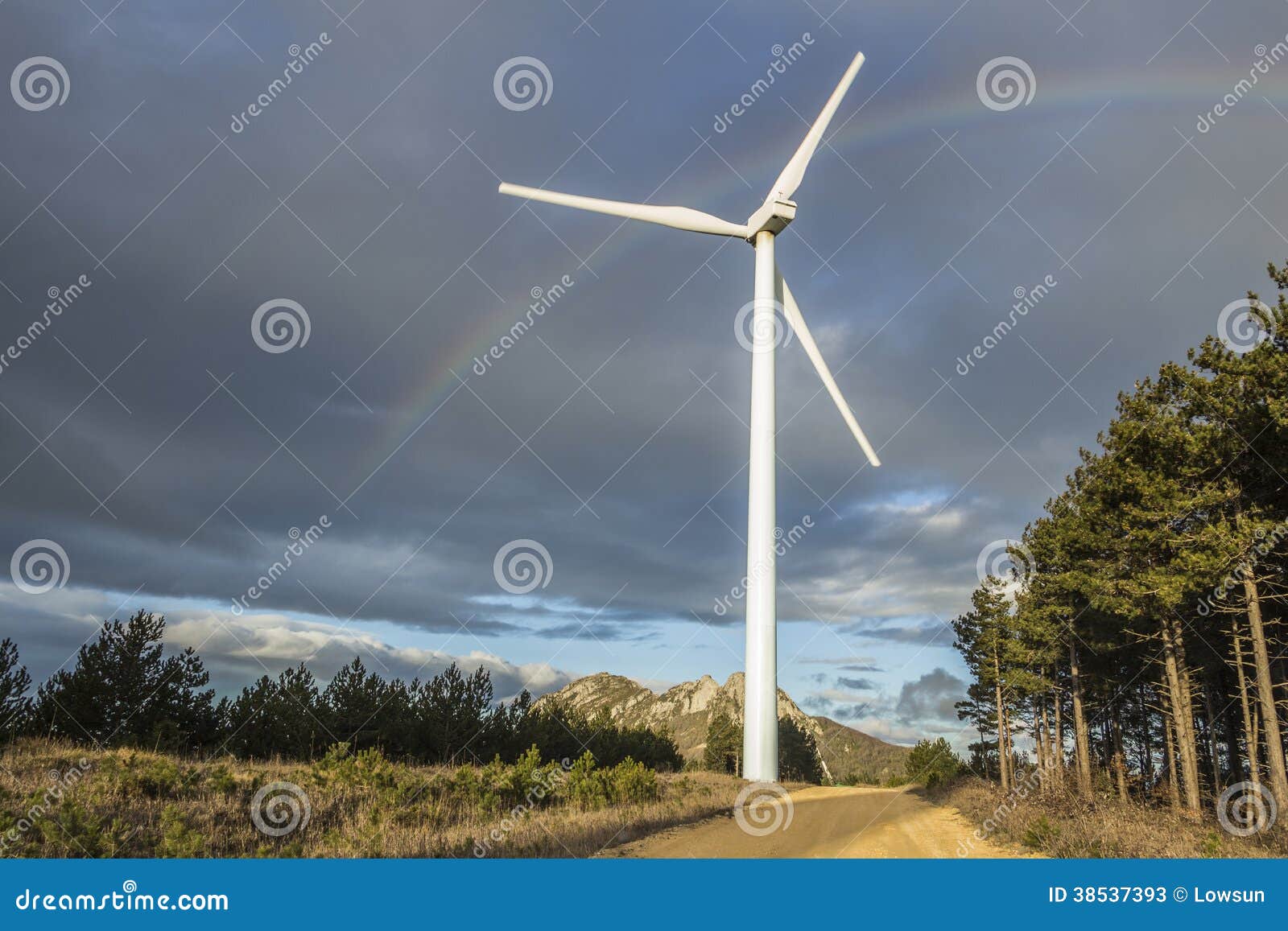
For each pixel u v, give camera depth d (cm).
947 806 3284
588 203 3688
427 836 1577
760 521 3328
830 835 1845
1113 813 1980
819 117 3609
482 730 3509
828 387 3647
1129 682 4206
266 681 2966
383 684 3325
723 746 8706
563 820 1862
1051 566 3988
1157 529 2734
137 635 2525
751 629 3219
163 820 1507
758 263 3641
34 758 1905
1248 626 2823
